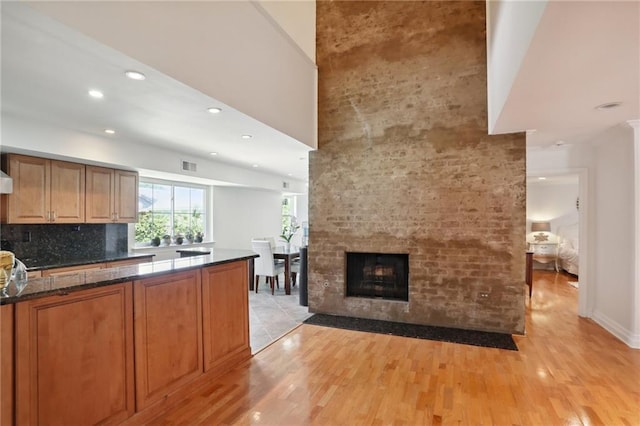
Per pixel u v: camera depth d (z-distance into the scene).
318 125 4.78
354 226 4.58
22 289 1.76
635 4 1.43
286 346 3.59
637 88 2.44
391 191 4.39
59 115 3.17
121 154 4.21
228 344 3.04
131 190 4.72
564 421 2.23
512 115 3.13
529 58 1.97
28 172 3.52
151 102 2.84
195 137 4.09
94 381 1.96
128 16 2.06
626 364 3.09
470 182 4.04
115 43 1.98
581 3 1.43
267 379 2.85
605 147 4.12
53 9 1.68
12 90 2.57
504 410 2.37
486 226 3.98
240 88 3.10
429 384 2.75
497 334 3.90
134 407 2.18
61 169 3.83
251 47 3.28
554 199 8.31
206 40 2.68
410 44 4.33
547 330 4.03
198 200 6.79
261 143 4.43
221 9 2.85
